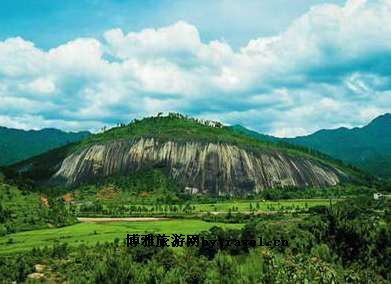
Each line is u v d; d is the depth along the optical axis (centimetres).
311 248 6569
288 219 17900
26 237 18588
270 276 5506
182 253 12300
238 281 7794
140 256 12162
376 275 5525
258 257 8712
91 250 14612
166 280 9194
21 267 13050
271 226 13712
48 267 13538
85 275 11250
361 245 6109
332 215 6738
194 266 9800
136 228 19862
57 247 15275
